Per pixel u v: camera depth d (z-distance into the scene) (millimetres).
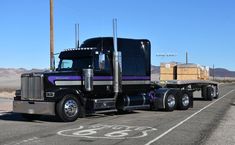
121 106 19891
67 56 19188
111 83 19172
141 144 11703
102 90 18844
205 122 16906
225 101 31234
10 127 15414
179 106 22844
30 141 12117
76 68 18641
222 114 20422
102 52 18703
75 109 17391
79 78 18016
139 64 20562
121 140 12359
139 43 20656
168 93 22141
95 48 18781
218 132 14031
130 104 19984
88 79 18078
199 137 12961
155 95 22125
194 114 20484
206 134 13578
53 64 19609
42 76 17031
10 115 20438
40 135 13305
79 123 16656
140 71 20609
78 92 17562
